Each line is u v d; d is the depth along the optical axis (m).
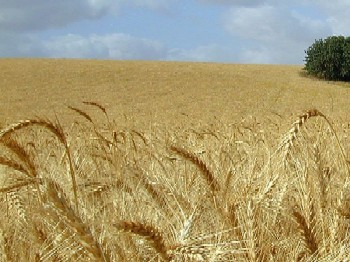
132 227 1.70
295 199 2.80
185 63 85.38
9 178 2.57
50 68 73.62
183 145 5.51
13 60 82.69
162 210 2.50
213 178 2.50
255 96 58.66
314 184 2.78
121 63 81.12
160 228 2.26
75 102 54.44
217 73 74.38
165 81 67.56
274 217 2.66
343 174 3.19
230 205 2.44
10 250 2.31
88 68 73.94
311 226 2.53
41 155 3.77
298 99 54.28
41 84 64.06
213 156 3.83
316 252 2.38
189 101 55.72
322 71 75.62
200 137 6.04
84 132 5.34
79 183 2.93
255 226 2.45
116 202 2.63
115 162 3.35
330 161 3.50
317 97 55.69
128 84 65.50
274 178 2.91
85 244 1.61
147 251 2.05
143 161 4.02
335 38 76.06
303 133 3.16
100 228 2.10
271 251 2.42
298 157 2.93
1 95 56.97
